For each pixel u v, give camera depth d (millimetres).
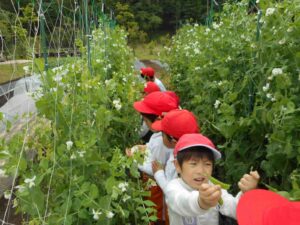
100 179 2027
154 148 2676
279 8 2705
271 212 987
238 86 3373
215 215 1898
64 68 2443
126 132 3393
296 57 2422
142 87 4035
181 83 6984
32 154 2154
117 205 1853
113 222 2023
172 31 37719
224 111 2920
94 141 1936
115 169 1953
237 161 3016
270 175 2363
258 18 2912
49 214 1739
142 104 3008
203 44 5645
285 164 2285
